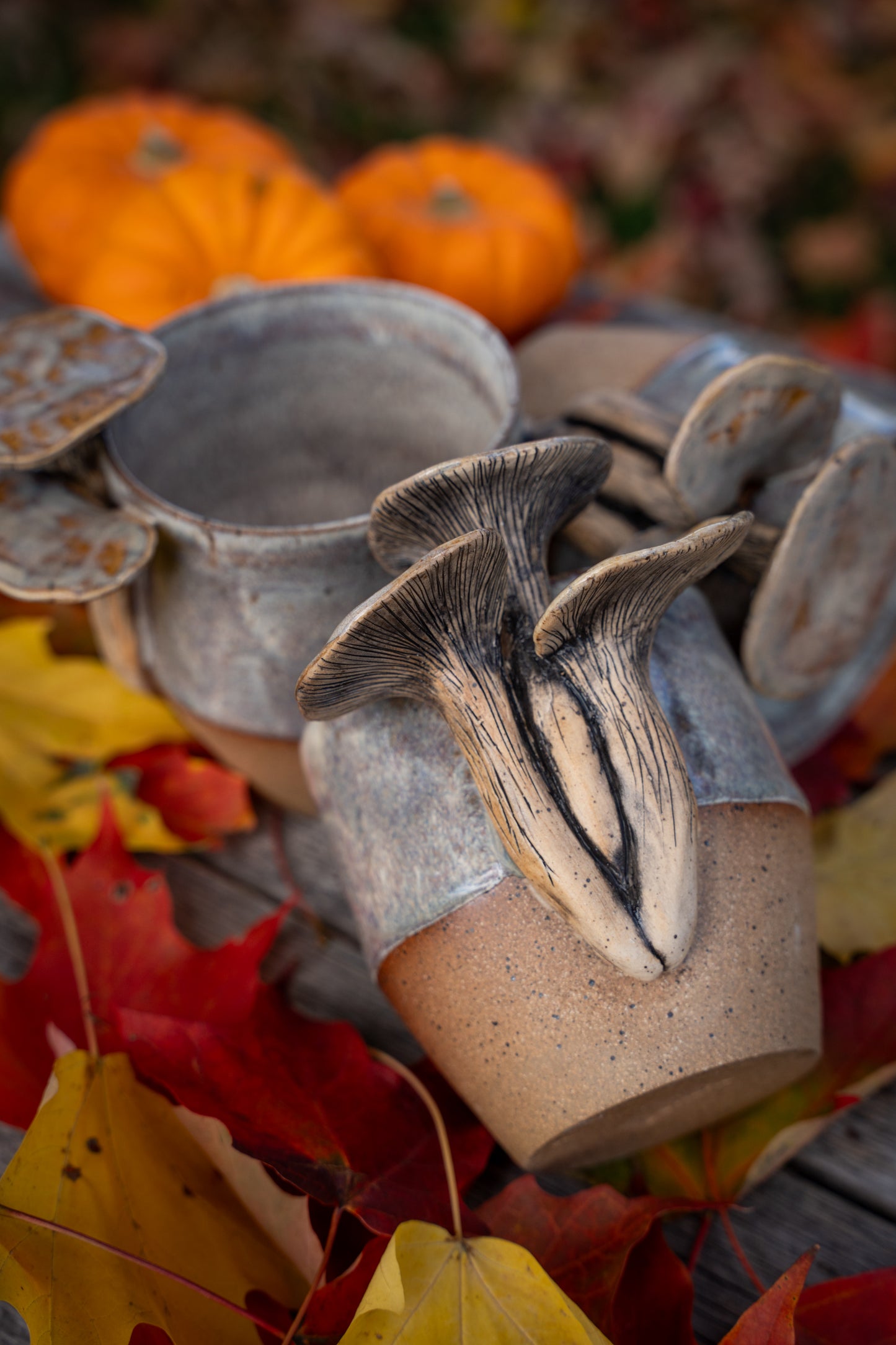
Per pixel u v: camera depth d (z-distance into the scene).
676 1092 0.39
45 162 0.63
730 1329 0.41
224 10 1.54
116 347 0.43
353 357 0.48
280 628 0.42
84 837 0.49
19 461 0.41
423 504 0.38
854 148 1.41
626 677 0.38
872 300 1.29
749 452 0.42
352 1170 0.41
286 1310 0.41
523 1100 0.40
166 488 0.47
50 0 1.51
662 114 1.45
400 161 0.66
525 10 1.57
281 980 0.47
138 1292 0.40
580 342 0.50
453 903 0.39
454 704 0.38
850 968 0.44
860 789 0.51
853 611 0.44
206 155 0.64
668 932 0.37
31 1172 0.40
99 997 0.45
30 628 0.52
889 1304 0.40
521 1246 0.40
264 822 0.51
